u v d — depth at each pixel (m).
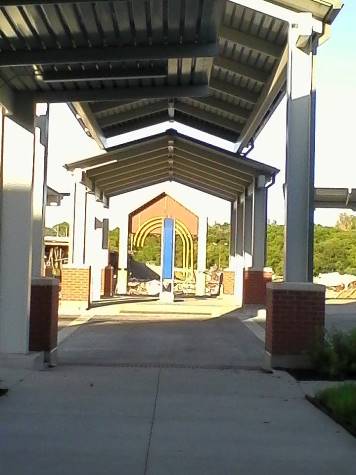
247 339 16.92
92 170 25.12
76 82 11.34
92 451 6.43
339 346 11.12
